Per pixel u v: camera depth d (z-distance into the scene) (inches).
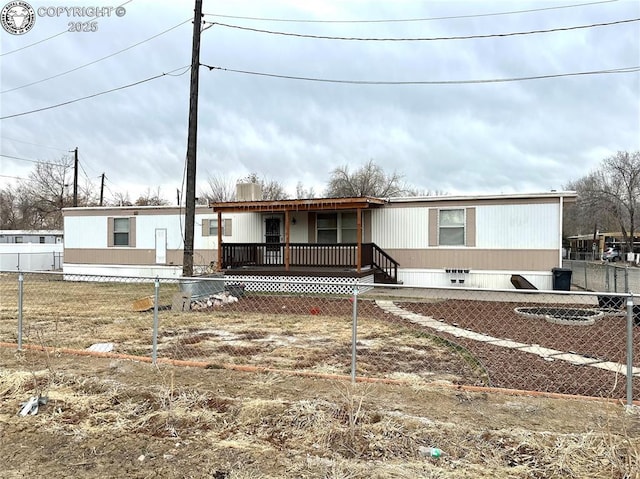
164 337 274.7
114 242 708.7
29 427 129.0
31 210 1831.9
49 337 269.7
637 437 116.7
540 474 102.7
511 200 523.5
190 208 459.8
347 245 546.9
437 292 534.3
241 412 136.7
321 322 327.6
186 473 104.5
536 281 515.2
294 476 102.7
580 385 181.3
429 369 204.2
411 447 115.7
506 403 144.0
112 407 143.1
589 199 1617.9
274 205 549.3
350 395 137.3
